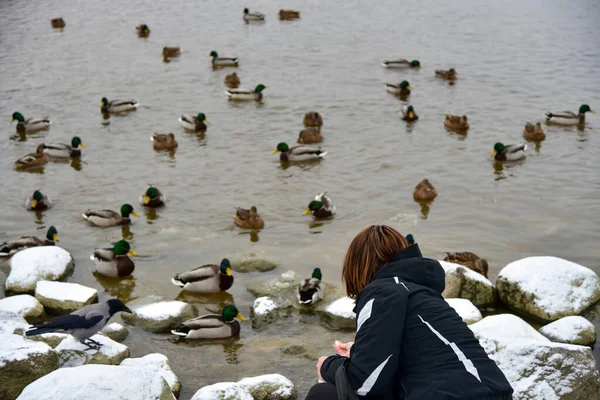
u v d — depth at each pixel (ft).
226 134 85.15
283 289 50.57
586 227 61.16
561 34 126.62
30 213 65.26
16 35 129.90
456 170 74.23
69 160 78.13
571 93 98.48
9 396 30.83
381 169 74.49
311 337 44.47
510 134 84.74
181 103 96.37
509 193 68.64
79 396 22.34
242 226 61.77
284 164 75.97
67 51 120.37
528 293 46.83
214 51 112.57
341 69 110.01
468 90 100.53
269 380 36.22
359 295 13.38
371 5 150.61
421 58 115.34
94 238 60.29
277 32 131.75
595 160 77.10
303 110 92.84
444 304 12.93
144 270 54.65
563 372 27.66
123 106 92.27
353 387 12.70
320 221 63.26
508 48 119.55
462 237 59.47
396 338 12.45
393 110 92.84
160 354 38.55
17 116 85.81
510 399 12.12
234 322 44.96
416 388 12.26
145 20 141.38
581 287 47.26
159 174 73.92
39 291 47.83
